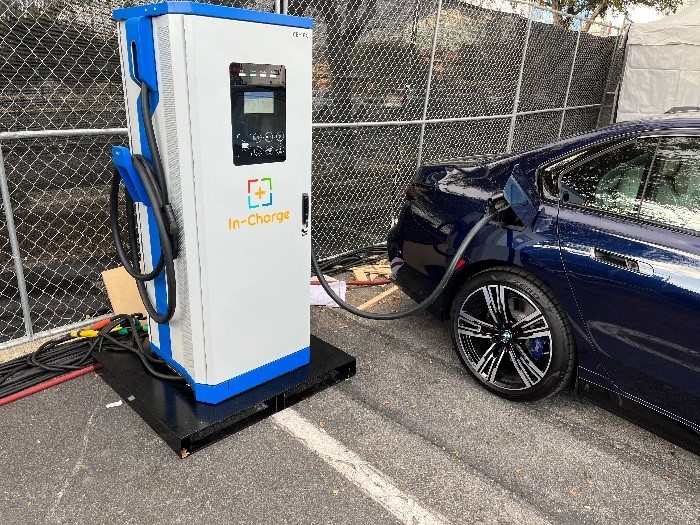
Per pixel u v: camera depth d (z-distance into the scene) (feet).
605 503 7.21
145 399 8.44
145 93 7.10
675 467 7.93
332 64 14.78
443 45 17.71
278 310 8.81
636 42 28.43
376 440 8.31
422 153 17.89
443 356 10.92
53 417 8.54
